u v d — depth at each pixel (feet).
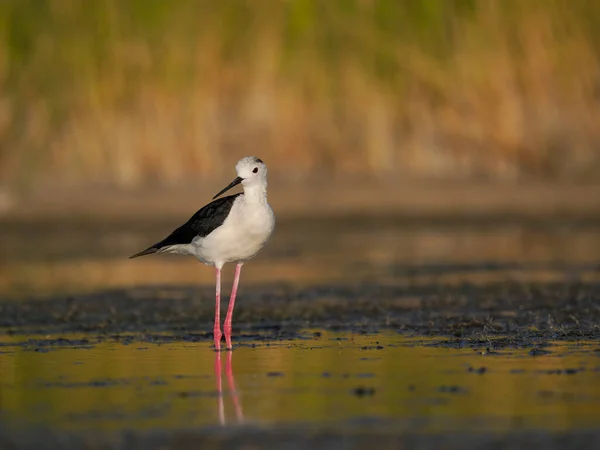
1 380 26.27
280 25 69.72
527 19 72.84
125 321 35.94
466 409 22.62
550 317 33.94
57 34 67.82
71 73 67.41
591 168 70.74
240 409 22.99
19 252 53.67
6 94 67.41
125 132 67.21
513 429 21.03
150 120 67.51
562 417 21.85
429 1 70.54
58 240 57.16
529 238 56.85
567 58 73.36
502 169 70.38
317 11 69.67
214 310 38.04
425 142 70.69
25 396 24.50
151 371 27.32
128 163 66.80
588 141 72.13
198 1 68.74
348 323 34.65
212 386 25.38
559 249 53.21
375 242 56.24
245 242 33.47
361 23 70.03
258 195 33.37
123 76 67.67
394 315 36.11
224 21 69.15
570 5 74.02
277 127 69.62
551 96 73.00
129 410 23.07
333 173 69.26
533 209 65.41
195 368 27.68
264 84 69.82
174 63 67.82
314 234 59.16
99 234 58.49
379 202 66.74
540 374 25.88
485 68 71.41
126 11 68.03
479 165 70.38
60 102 67.31
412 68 70.69
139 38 67.97
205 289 43.16
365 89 70.13
